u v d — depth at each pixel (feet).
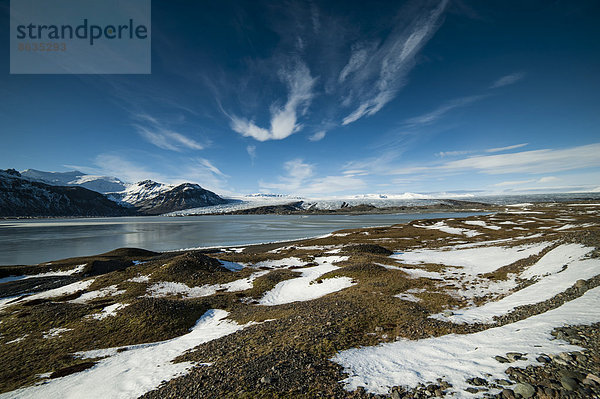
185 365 52.85
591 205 637.71
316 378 37.55
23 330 92.99
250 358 48.24
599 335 36.76
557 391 27.09
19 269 205.67
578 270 78.69
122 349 76.43
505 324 54.65
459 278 110.42
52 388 54.54
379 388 33.60
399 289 94.22
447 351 42.57
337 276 125.70
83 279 172.14
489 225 340.59
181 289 135.64
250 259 201.16
